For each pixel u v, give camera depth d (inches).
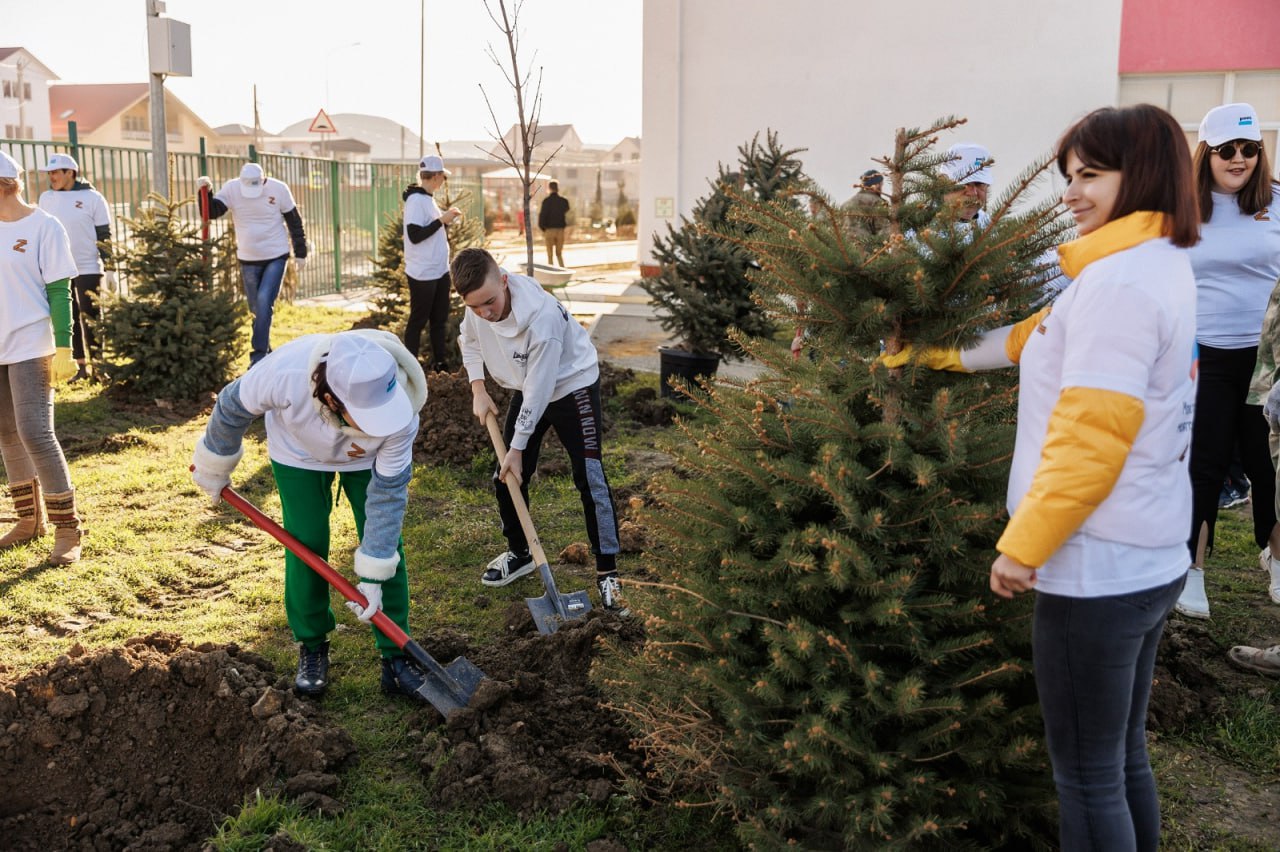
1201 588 183.6
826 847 106.7
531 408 169.8
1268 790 133.0
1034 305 114.0
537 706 143.6
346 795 126.8
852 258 104.7
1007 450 103.2
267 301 366.6
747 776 113.3
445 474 256.7
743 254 322.3
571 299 661.3
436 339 360.8
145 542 207.5
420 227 343.6
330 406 128.0
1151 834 98.8
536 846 116.5
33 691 133.3
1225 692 156.0
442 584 192.9
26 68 2311.8
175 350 316.8
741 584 109.4
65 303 191.9
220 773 130.8
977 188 178.2
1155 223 83.7
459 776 127.6
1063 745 90.6
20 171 190.7
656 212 665.0
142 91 2573.8
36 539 204.8
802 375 115.6
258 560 201.2
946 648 100.9
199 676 137.3
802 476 104.5
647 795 125.3
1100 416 80.2
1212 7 559.2
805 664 104.5
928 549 102.7
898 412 107.5
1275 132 577.3
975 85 596.4
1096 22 574.9
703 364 327.0
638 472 263.3
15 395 189.9
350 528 219.9
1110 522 84.6
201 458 139.8
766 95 631.8
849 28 609.3
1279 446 164.2
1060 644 87.4
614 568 184.1
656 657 119.5
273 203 364.2
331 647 165.2
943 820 102.7
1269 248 168.4
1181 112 590.9
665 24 636.1
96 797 125.3
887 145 615.5
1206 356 173.3
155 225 330.0
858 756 100.9
